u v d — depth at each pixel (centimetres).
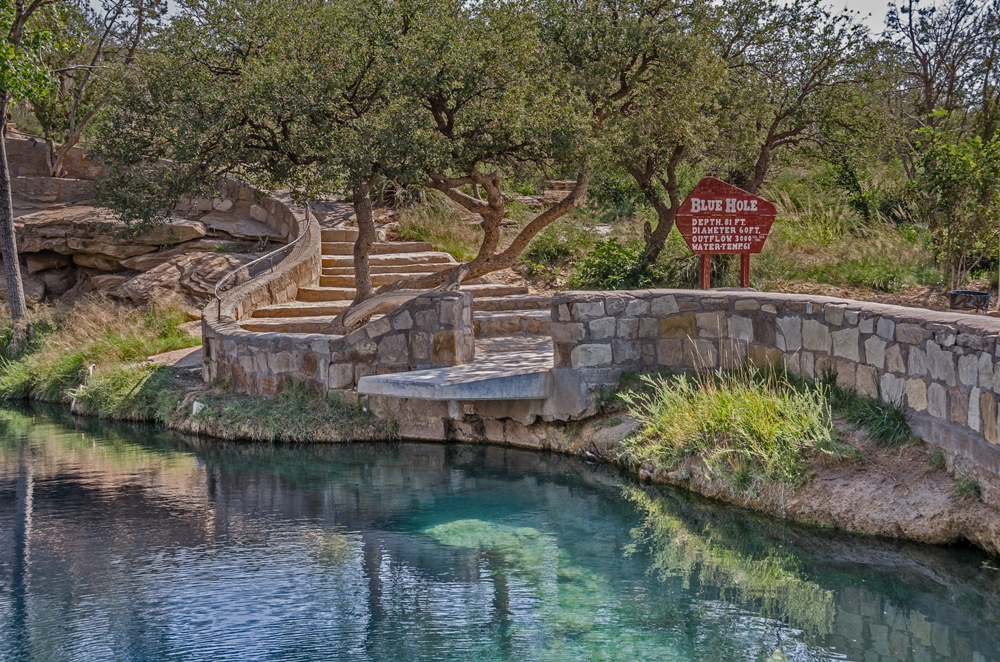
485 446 954
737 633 496
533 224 1145
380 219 1728
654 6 1193
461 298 983
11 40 1458
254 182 1138
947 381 608
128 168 1138
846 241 1405
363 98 1076
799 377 779
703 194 934
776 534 650
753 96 1315
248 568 612
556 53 1134
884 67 1404
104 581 592
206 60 1072
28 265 1714
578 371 878
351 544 659
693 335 852
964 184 1230
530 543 653
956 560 575
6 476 874
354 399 1022
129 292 1534
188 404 1105
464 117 1030
